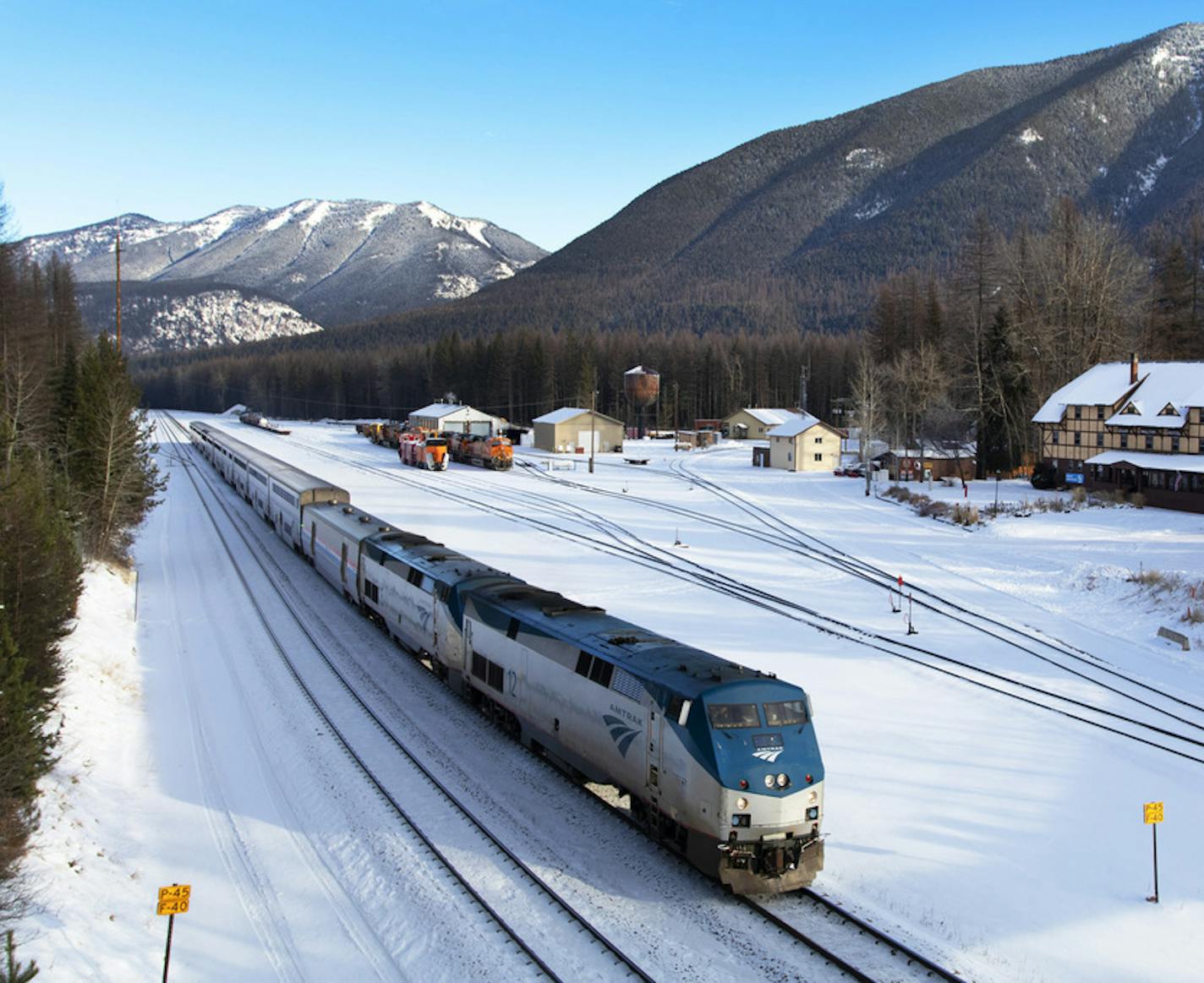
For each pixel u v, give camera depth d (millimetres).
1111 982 13266
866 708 25312
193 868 16719
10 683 16484
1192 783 20734
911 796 19781
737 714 15625
